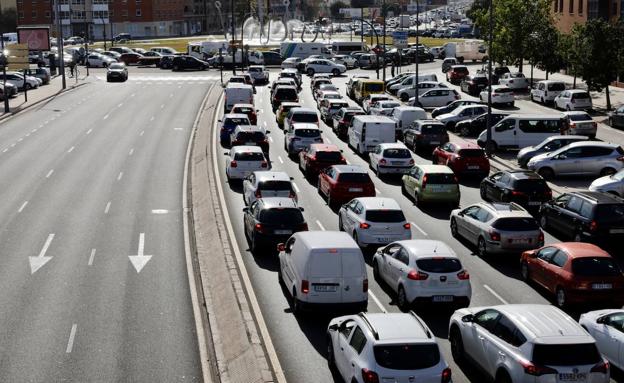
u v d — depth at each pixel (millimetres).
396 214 35312
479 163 51938
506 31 101500
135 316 28141
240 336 25047
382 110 74812
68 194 48312
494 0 108250
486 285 31438
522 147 61094
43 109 87938
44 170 55594
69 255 35844
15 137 69875
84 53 151750
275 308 28469
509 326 20781
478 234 35344
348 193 43656
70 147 64875
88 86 110938
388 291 30516
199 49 153750
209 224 40219
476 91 98562
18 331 26594
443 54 154000
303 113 66688
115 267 34094
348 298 26438
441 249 28469
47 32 127438
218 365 23766
